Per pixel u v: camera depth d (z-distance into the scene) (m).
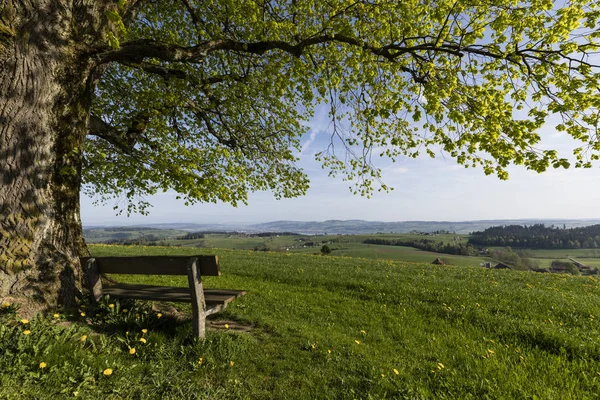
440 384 4.00
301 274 12.54
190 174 7.68
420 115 6.27
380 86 8.52
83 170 10.26
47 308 4.55
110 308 4.92
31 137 4.77
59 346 3.64
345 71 8.17
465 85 7.22
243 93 10.33
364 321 6.88
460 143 7.24
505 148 6.36
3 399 2.72
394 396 3.70
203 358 4.21
